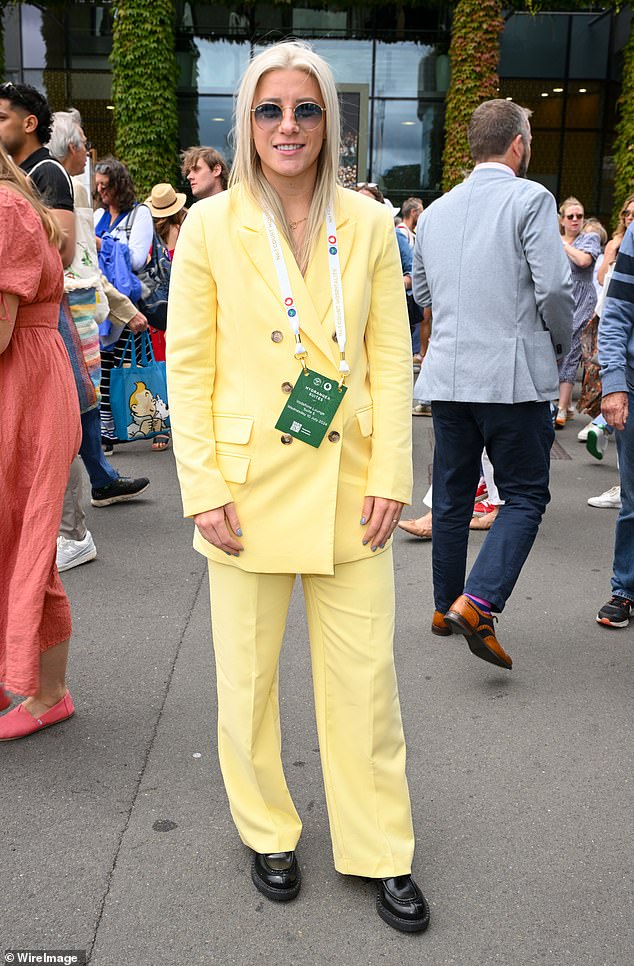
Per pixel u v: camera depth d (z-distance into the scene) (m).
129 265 5.94
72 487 4.29
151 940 2.03
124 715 3.03
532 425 3.29
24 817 2.47
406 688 3.26
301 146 1.82
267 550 1.96
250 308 1.89
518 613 3.95
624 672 3.40
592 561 4.61
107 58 16.58
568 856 2.34
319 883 2.23
